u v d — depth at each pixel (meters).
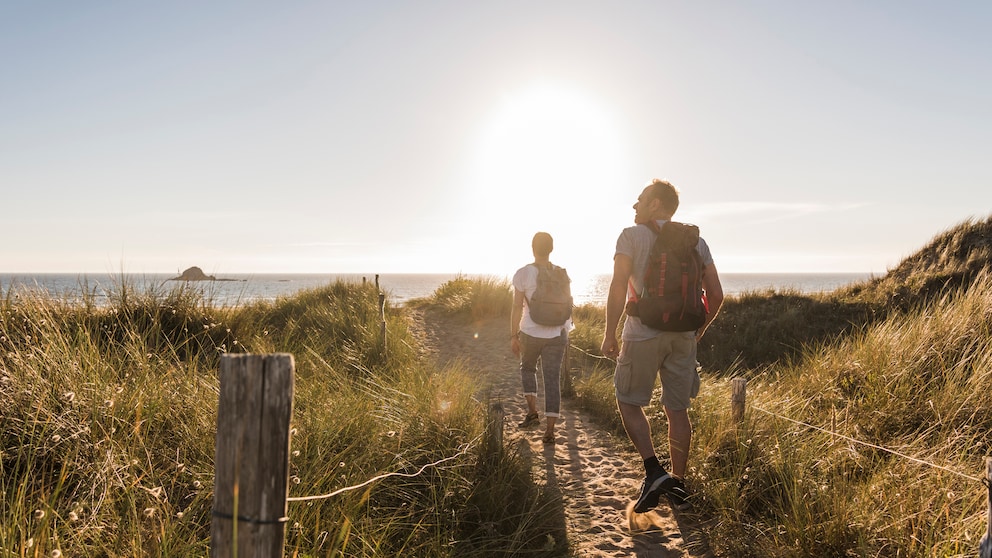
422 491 3.50
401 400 4.79
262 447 1.34
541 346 5.49
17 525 2.32
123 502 2.80
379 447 3.75
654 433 5.24
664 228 3.55
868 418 4.51
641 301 3.52
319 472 3.17
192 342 6.69
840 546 2.85
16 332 4.69
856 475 3.68
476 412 4.70
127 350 4.77
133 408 3.56
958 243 14.16
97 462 2.94
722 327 12.86
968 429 3.97
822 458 3.78
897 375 5.05
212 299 7.93
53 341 4.23
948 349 5.39
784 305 13.51
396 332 9.53
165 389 4.02
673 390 3.67
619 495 4.04
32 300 5.95
